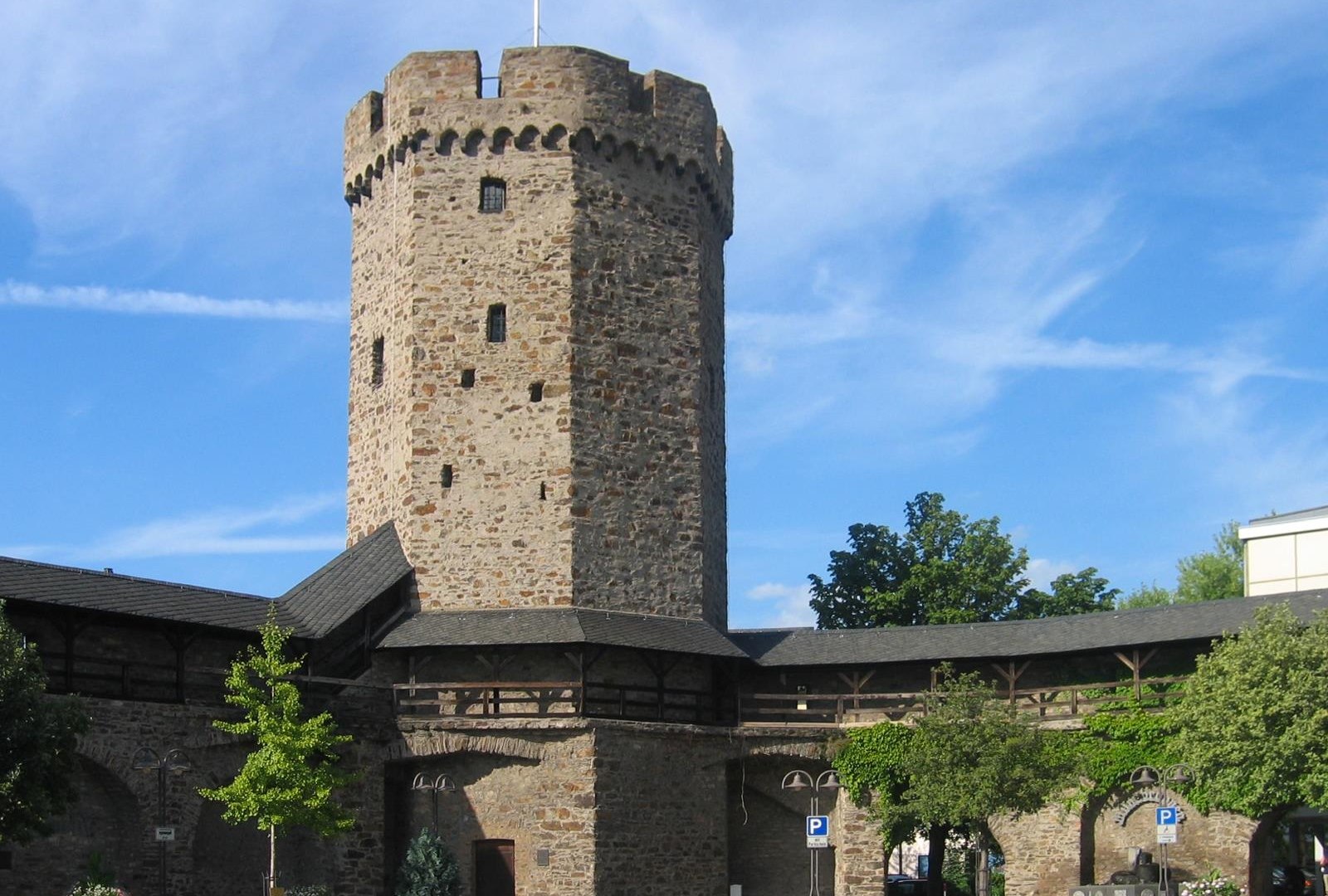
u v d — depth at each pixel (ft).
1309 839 181.98
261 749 125.90
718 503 162.91
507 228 152.97
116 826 122.11
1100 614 147.13
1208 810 134.72
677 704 148.05
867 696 147.74
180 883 124.16
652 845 138.72
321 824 124.98
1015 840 141.49
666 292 156.76
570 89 154.10
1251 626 134.62
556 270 151.53
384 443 155.94
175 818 124.36
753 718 153.38
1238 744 127.44
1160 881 134.31
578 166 153.48
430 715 141.08
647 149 156.97
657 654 146.61
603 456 150.30
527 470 148.87
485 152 154.51
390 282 157.79
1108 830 139.95
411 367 152.15
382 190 161.27
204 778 127.34
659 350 155.33
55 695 117.08
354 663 144.15
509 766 138.82
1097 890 127.95
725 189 167.53
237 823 125.39
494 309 152.25
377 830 136.77
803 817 148.77
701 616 153.28
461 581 147.84
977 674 142.51
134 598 126.72
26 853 117.19
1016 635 147.13
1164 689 143.95
